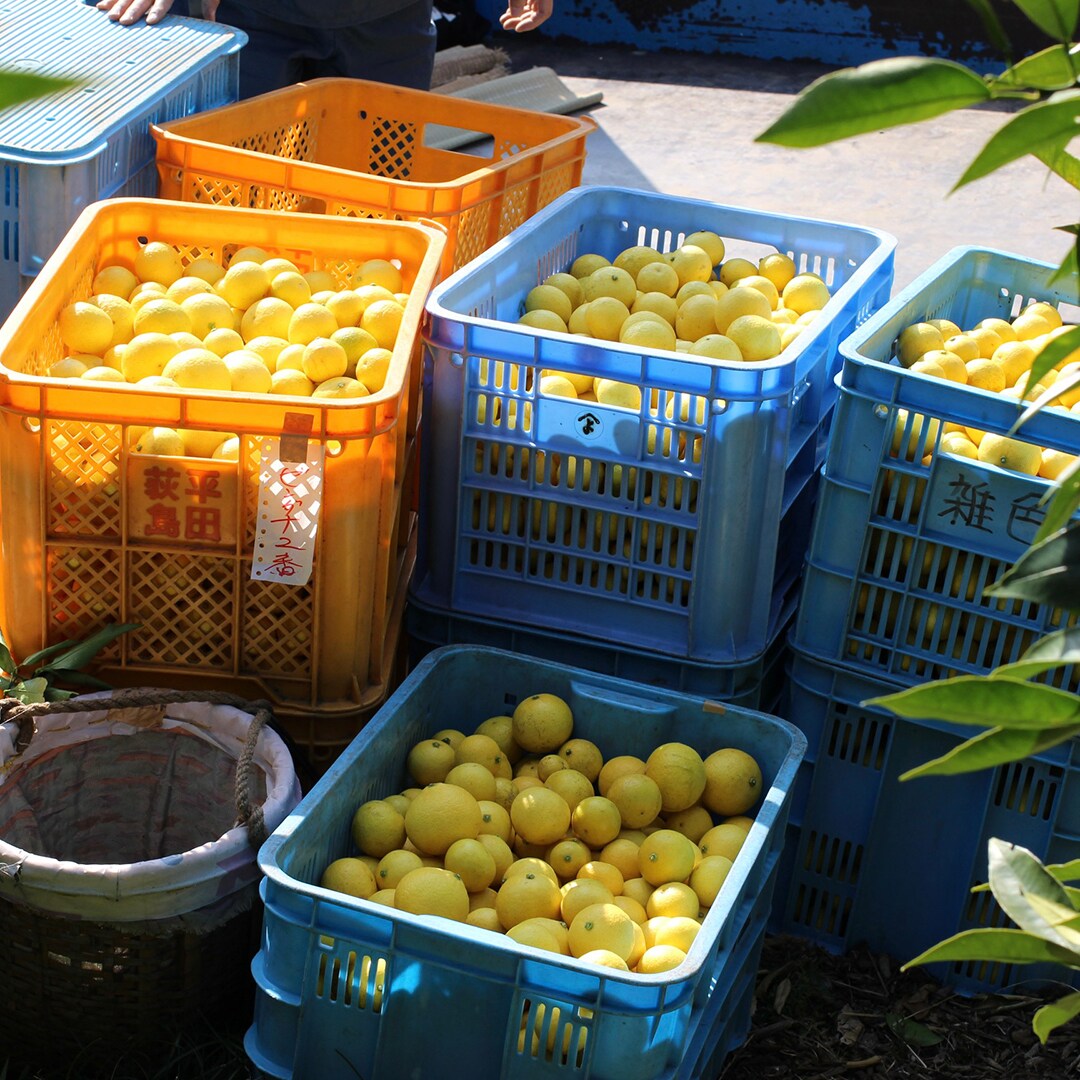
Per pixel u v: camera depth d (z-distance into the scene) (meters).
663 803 2.37
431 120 3.87
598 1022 1.82
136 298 2.76
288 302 2.81
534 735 2.46
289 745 2.37
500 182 3.30
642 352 2.41
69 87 0.44
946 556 2.43
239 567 2.37
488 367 2.54
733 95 7.73
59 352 2.66
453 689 2.56
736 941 2.11
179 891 2.05
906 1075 2.41
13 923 2.07
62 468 2.31
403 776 2.45
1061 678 2.39
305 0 4.09
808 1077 2.40
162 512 2.32
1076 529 0.74
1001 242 5.84
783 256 3.26
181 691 2.35
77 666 2.35
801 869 2.68
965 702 0.71
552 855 2.29
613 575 2.67
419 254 2.90
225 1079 2.14
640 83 7.85
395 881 2.14
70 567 2.39
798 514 2.85
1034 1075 2.41
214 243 2.94
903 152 6.85
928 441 2.45
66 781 2.38
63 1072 2.19
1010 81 0.64
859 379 2.39
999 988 2.58
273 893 1.93
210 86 3.58
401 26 4.31
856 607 2.51
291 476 2.28
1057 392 0.78
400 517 2.84
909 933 2.61
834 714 2.57
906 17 8.23
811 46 8.39
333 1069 1.98
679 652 2.59
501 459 2.60
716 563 2.51
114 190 3.09
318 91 3.79
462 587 2.71
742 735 2.45
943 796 2.51
